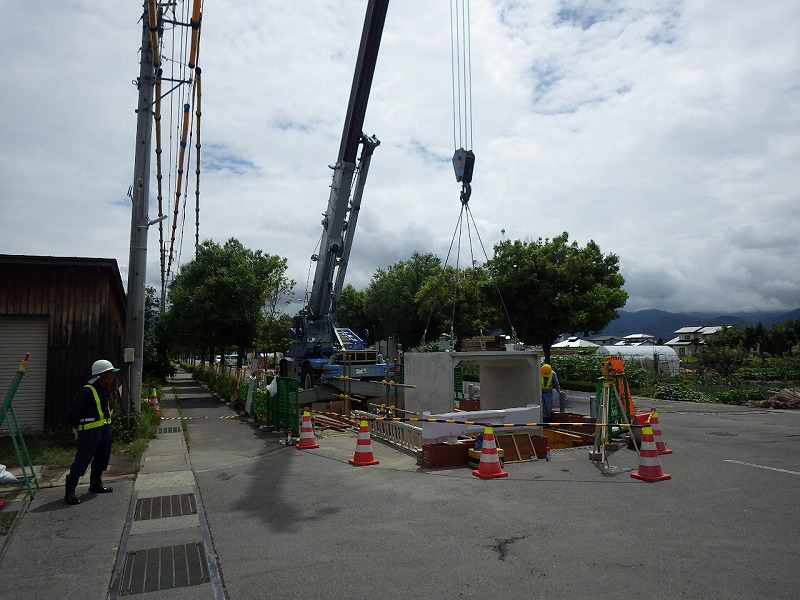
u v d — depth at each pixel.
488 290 27.64
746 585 4.66
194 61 13.22
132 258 12.41
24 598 4.67
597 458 9.87
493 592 4.58
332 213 17.95
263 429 14.24
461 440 10.13
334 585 4.77
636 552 5.43
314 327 19.38
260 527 6.41
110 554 5.63
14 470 9.18
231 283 28.73
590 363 30.59
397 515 6.75
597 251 27.42
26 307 11.92
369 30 15.52
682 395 22.72
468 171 12.64
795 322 57.19
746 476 8.65
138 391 12.38
